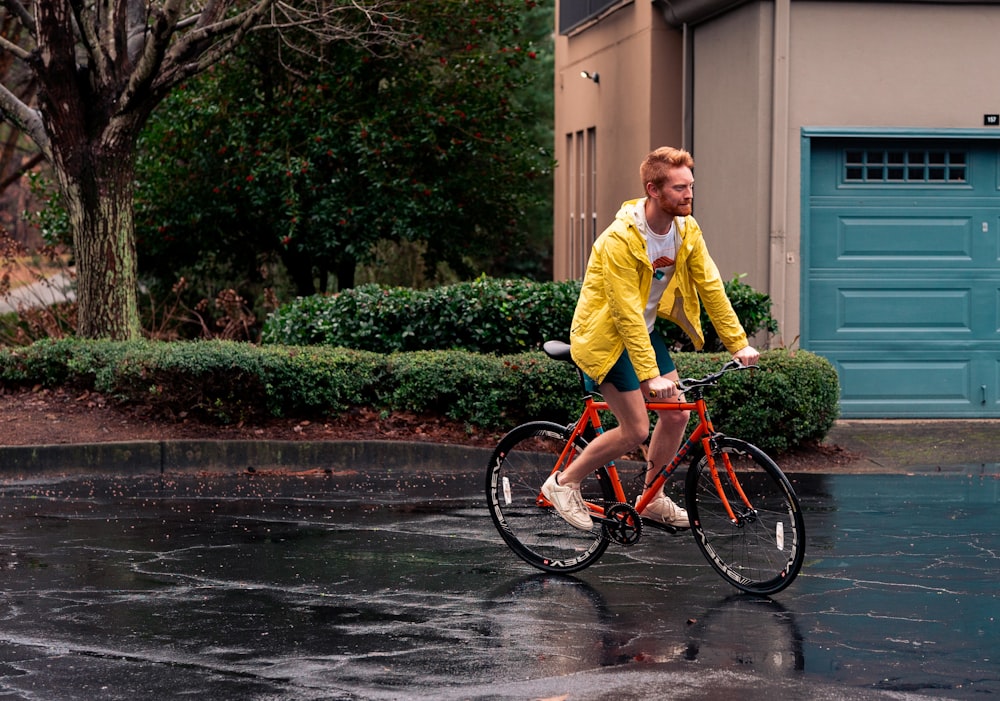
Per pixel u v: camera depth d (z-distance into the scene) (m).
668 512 6.70
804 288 12.96
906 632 5.74
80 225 13.25
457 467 10.74
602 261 6.30
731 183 13.64
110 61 13.09
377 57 16.81
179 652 5.45
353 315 12.35
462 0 17.45
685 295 6.51
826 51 12.88
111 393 11.58
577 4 19.34
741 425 10.77
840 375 13.12
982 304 13.22
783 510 6.27
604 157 18.17
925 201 13.15
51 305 17.19
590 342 6.48
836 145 13.08
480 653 5.43
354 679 5.07
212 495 9.55
